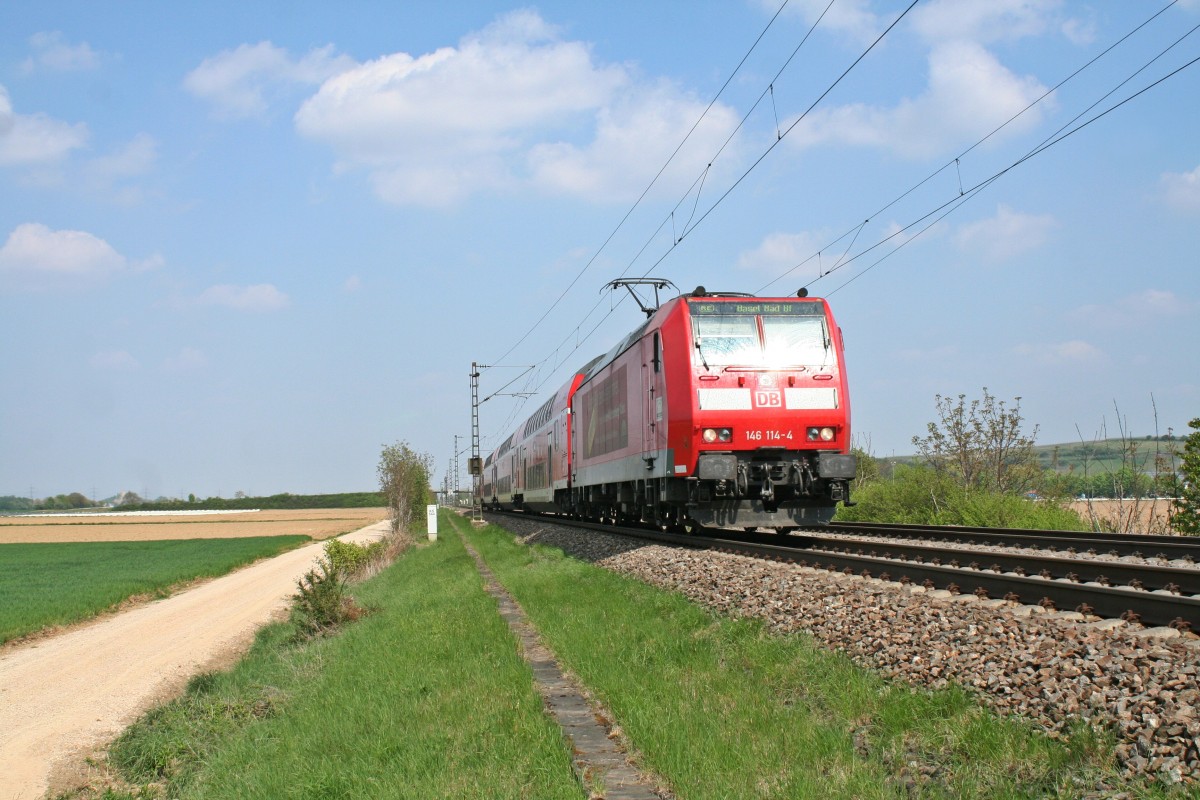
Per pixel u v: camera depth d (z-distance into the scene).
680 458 17.39
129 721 12.45
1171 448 20.66
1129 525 20.61
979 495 24.33
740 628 10.25
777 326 17.70
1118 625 7.73
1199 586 9.62
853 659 8.57
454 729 7.69
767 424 17.14
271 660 15.09
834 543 17.70
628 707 7.73
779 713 7.20
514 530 41.12
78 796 9.29
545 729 7.34
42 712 13.35
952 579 10.52
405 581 23.69
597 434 26.84
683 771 6.16
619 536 23.45
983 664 7.38
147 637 20.34
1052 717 6.18
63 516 146.75
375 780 6.56
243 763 8.33
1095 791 5.13
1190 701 5.69
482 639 11.64
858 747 6.54
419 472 61.12
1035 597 9.25
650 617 12.22
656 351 18.83
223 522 109.19
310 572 18.05
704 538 18.70
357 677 10.68
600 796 6.06
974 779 5.48
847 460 17.12
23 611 23.80
